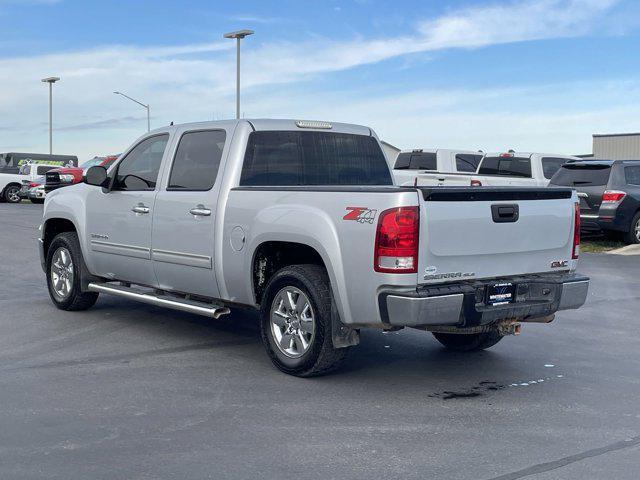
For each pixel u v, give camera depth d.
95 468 4.38
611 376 6.56
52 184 31.86
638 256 15.56
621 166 16.48
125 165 8.00
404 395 5.91
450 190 5.66
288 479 4.25
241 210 6.60
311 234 5.97
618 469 4.44
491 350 7.47
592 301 10.38
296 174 7.13
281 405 5.61
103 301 9.73
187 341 7.62
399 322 5.56
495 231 5.95
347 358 7.05
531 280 6.13
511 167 18.62
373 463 4.50
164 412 5.41
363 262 5.68
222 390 5.97
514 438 4.96
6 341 7.55
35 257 14.37
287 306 6.38
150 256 7.55
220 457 4.57
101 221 8.20
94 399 5.70
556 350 7.51
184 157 7.35
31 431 4.99
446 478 4.28
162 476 4.27
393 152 41.16
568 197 6.52
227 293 6.87
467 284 5.80
